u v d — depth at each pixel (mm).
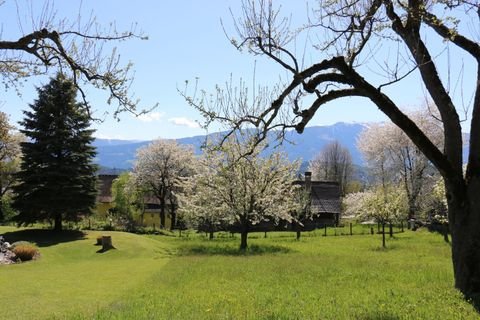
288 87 10672
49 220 37469
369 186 60406
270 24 10469
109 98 9906
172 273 17719
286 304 10633
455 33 10031
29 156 35875
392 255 24172
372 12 10430
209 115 11023
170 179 62031
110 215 54781
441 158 11156
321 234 48531
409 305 9828
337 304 10438
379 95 10969
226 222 41375
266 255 26234
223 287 13633
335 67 10781
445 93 11430
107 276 18500
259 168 32875
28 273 20078
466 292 10773
